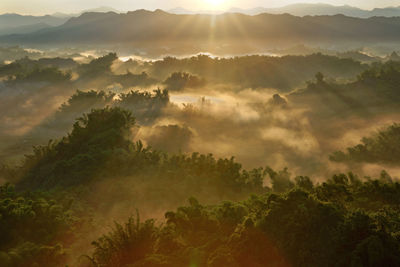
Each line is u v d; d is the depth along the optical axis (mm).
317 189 22188
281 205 16500
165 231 17875
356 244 13195
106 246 17109
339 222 14164
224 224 19688
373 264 12344
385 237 13203
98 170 51938
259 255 14898
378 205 20875
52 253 23344
